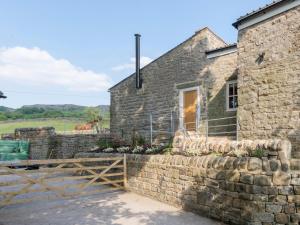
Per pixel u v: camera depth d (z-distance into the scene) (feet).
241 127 32.73
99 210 28.86
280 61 29.37
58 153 63.21
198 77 45.39
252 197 22.47
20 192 28.73
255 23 32.17
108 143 56.34
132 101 55.77
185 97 47.32
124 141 56.13
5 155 54.08
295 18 28.22
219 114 42.24
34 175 48.39
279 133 28.86
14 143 56.49
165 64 50.65
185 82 47.24
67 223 24.84
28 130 62.85
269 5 29.86
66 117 149.38
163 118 50.14
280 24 29.58
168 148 37.81
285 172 21.35
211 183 26.25
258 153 23.09
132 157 37.93
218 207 25.38
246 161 23.40
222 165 25.32
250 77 32.30
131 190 37.52
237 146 25.57
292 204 20.72
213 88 43.39
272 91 29.91
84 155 51.29
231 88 41.37
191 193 28.37
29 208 29.63
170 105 49.19
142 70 54.49
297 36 27.96
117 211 28.53
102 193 36.55
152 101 52.29
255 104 31.50
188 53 47.16
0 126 129.80
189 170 28.81
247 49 32.91
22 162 29.55
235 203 23.79
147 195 34.71
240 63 33.60
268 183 21.79
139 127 54.03
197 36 46.06
